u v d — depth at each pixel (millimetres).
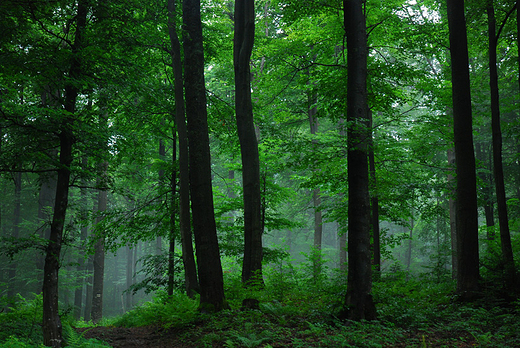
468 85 10250
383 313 7777
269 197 16859
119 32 9961
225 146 16000
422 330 6980
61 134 9102
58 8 9625
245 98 11352
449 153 20078
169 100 14094
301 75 14289
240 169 16422
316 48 13828
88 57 9086
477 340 5980
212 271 9039
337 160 14055
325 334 6594
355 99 8570
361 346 5949
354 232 7953
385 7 13359
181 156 12461
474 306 8812
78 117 8914
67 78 8750
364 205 8031
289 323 7879
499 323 7238
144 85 11227
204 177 9242
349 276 7914
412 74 12539
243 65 11375
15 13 8781
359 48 8688
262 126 14898
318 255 13023
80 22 9602
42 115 8250
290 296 10422
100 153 9945
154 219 14688
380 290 9062
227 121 15164
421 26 12555
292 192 17094
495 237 15883
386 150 14055
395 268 13258
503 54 17750
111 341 8508
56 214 8891
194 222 9211
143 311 11688
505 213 10281
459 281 9719
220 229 15836
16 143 8938
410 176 15727
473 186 9953
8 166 8859
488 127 20938
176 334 8266
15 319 9766
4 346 6461
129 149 11898
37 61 8562
